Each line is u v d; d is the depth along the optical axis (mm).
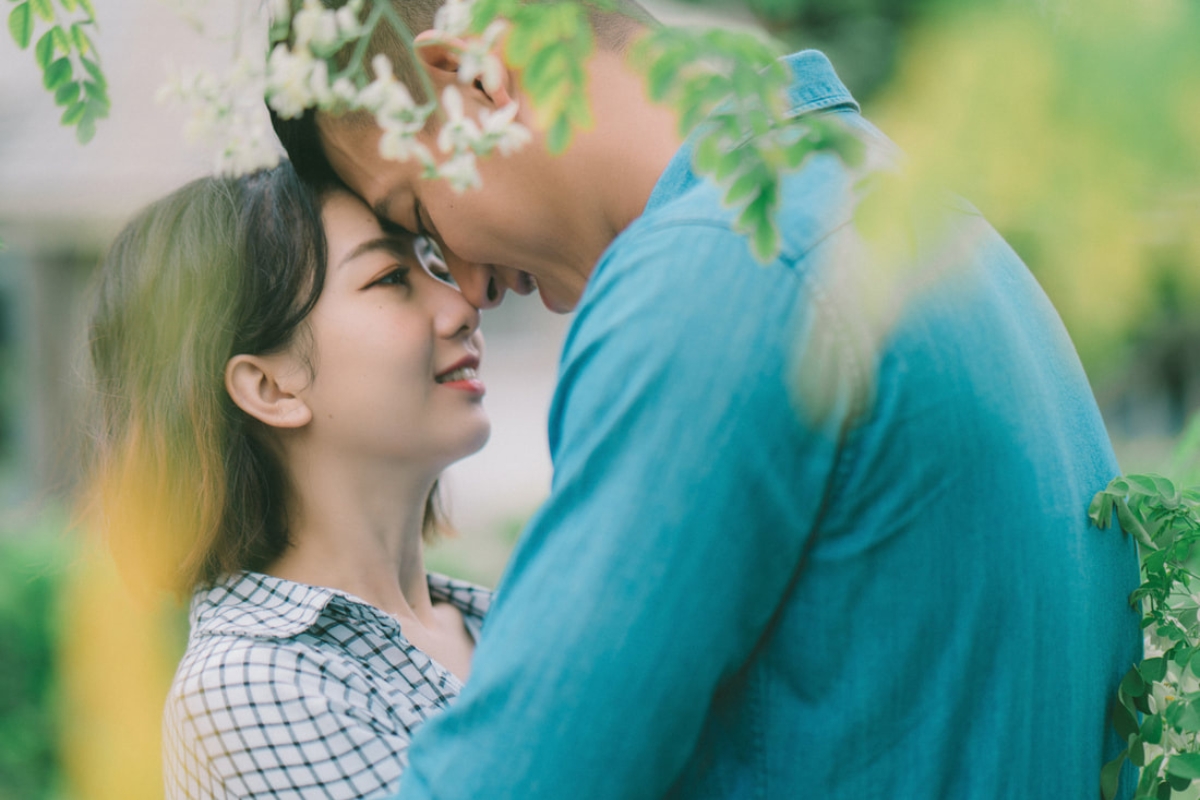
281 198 1427
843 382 817
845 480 844
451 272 1402
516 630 844
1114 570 1022
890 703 865
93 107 1177
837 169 875
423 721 1359
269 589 1415
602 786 812
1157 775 1042
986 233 993
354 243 1418
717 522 809
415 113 861
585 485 843
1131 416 4859
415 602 1628
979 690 866
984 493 855
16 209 7254
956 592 857
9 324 8078
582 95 749
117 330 1536
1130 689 1012
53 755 3584
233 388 1430
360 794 1242
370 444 1448
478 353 1532
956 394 841
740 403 810
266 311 1413
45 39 1141
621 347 844
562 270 1175
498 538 5645
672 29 697
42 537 3266
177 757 1319
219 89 868
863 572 857
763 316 816
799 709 885
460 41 939
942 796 867
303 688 1273
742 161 725
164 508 1460
